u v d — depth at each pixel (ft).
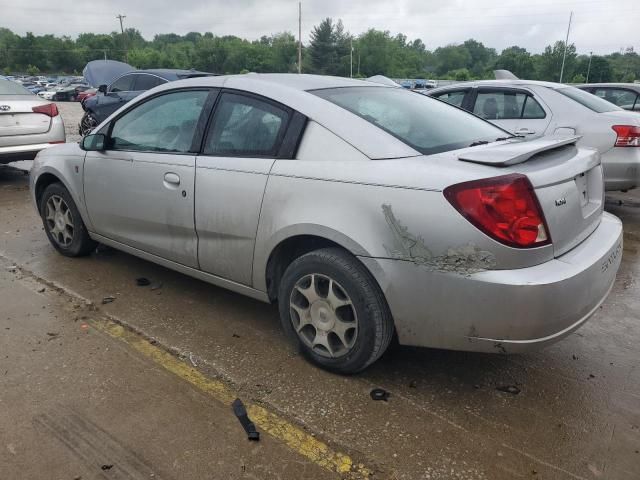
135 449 8.05
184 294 13.44
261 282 10.71
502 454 8.08
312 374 10.02
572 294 8.16
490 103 23.73
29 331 11.46
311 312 9.98
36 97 27.12
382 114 10.43
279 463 7.85
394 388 9.66
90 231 14.76
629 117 21.04
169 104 12.45
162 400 9.20
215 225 11.06
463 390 9.66
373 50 366.84
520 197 7.97
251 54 366.84
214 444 8.19
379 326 9.16
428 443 8.29
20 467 7.66
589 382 9.98
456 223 8.07
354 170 9.12
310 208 9.43
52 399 9.16
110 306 12.73
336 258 9.27
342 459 7.95
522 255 7.99
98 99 40.65
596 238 9.53
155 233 12.67
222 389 9.55
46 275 14.53
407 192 8.48
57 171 14.90
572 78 288.10
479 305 8.11
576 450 8.18
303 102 10.20
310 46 320.70
